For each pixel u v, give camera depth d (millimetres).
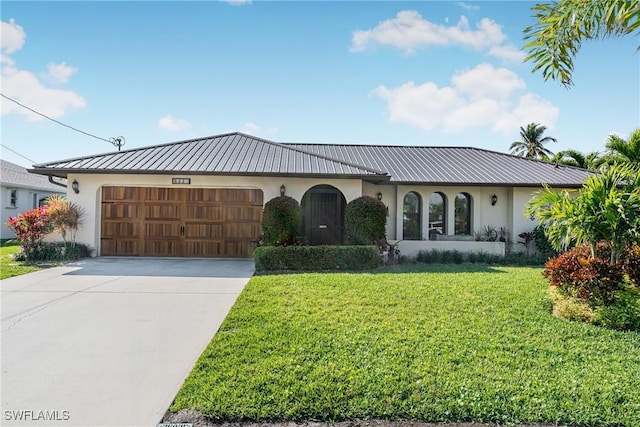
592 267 6539
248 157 14250
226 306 7047
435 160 17828
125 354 4805
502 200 15875
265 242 12156
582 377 4129
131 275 10141
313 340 5062
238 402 3578
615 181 6957
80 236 13188
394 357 4543
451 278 9477
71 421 3369
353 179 13367
